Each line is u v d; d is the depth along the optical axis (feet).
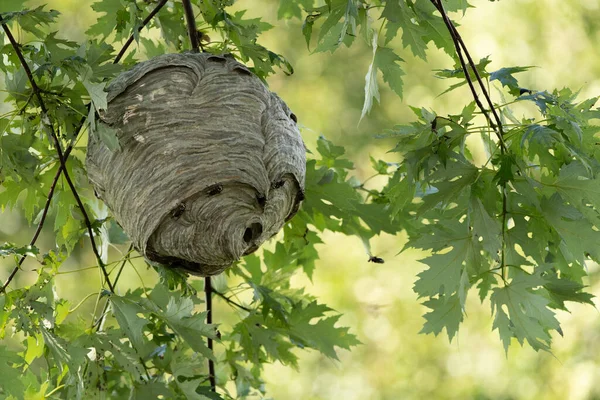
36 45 20.57
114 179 19.61
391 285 55.21
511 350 49.32
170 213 18.89
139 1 23.61
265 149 19.85
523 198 18.83
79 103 19.95
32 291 19.90
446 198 18.58
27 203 22.40
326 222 25.43
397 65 20.90
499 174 17.95
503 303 18.34
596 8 49.83
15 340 35.24
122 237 24.35
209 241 18.84
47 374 21.42
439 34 21.39
